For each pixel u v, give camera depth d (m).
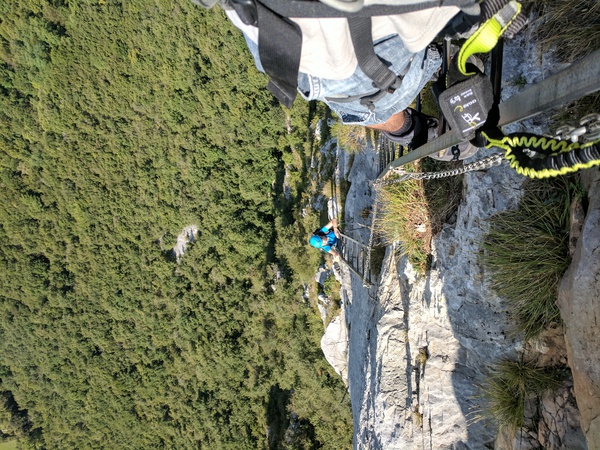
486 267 4.27
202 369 26.55
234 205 25.20
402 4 1.27
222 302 25.52
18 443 35.41
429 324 5.75
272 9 1.27
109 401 31.92
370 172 9.94
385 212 6.76
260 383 22.30
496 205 4.03
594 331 2.86
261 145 23.81
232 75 24.22
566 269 3.39
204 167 26.69
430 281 5.66
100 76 28.05
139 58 26.69
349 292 11.70
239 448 23.50
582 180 3.21
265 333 22.25
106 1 25.88
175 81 26.34
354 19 1.30
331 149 18.11
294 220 20.62
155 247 29.39
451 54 2.48
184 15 24.31
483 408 4.74
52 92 29.00
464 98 1.92
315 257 18.48
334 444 18.92
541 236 3.56
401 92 1.92
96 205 30.50
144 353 30.44
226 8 1.36
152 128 28.14
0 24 27.73
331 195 15.23
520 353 4.16
